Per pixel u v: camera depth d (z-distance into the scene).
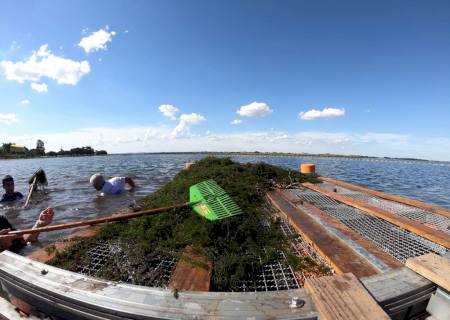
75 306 2.30
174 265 3.32
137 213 5.16
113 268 3.27
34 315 2.81
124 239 4.27
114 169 27.25
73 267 3.32
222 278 3.07
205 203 5.43
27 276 2.68
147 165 34.81
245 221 4.61
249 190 7.23
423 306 2.50
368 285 2.41
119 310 2.09
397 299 2.28
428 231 4.14
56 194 12.02
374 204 6.16
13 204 10.08
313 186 8.73
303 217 5.18
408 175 26.06
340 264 3.21
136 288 2.37
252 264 3.30
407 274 2.61
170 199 6.95
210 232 4.18
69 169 27.41
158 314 2.01
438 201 12.46
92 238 4.22
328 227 4.47
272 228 4.71
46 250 3.87
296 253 3.84
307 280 2.28
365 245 3.71
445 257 3.01
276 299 2.15
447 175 27.20
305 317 1.96
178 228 4.67
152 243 4.09
